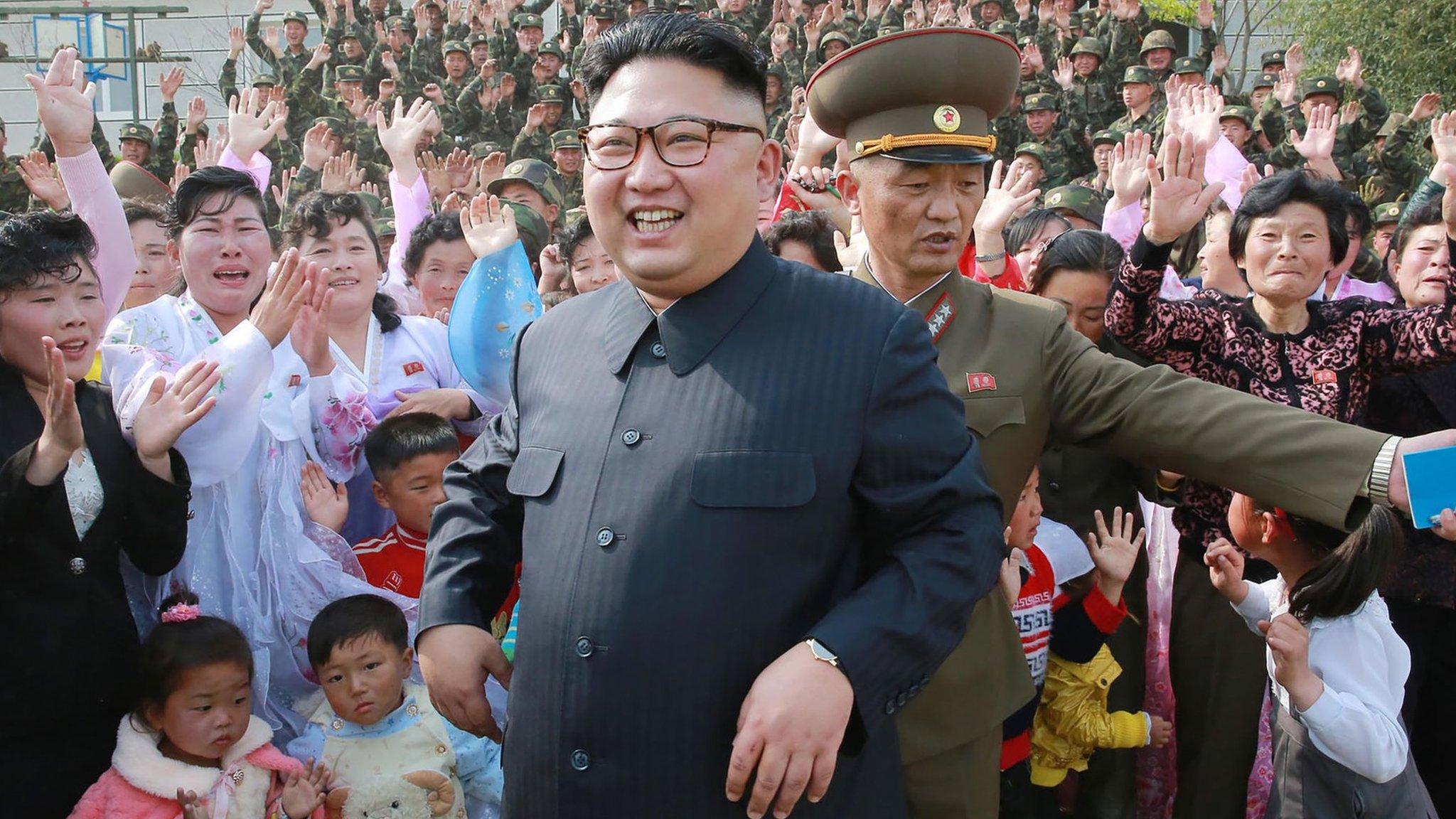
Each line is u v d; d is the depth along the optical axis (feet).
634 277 4.79
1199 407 6.00
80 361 6.74
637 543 4.52
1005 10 33.58
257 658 7.55
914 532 4.66
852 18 33.14
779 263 5.11
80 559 6.51
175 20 48.83
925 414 4.71
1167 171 7.59
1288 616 7.18
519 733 4.77
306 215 9.32
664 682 4.44
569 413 4.94
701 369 4.75
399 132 13.65
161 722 6.77
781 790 4.17
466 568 5.14
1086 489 9.25
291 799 7.08
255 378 7.16
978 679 6.35
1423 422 9.20
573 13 36.81
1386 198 23.53
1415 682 9.37
